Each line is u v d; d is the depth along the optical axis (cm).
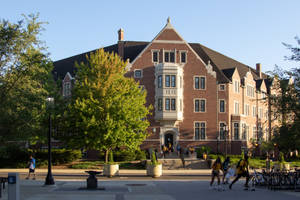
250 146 5844
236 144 5375
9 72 2209
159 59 5234
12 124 2150
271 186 2175
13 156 4225
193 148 4912
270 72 2395
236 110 5612
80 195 1869
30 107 2191
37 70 2298
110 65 3928
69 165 4194
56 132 4131
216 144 5250
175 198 1789
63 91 5875
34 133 2344
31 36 2255
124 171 3666
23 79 2241
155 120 5134
